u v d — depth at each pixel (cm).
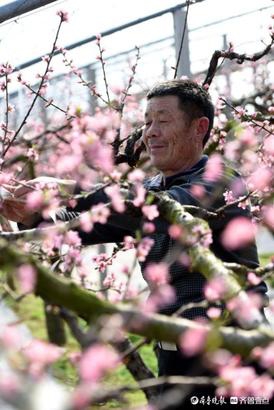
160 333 269
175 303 398
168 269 396
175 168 428
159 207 373
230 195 402
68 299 269
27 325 777
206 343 271
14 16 624
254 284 342
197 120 426
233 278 324
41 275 268
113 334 265
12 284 357
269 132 541
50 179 398
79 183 389
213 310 315
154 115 427
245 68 1185
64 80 1042
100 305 269
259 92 870
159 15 852
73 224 341
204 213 383
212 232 397
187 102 423
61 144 771
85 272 390
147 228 347
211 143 605
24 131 1023
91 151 321
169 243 397
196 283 396
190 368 395
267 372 310
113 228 427
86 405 232
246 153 445
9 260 266
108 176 352
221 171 412
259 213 448
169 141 423
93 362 232
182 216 360
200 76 977
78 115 336
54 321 679
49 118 1049
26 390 222
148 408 287
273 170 413
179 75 863
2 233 349
